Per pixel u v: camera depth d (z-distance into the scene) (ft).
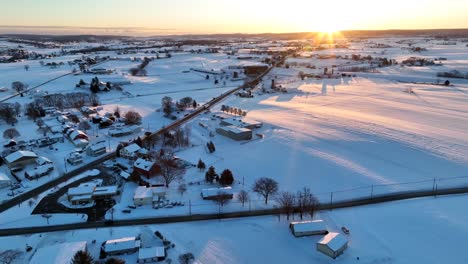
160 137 365.20
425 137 354.74
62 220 214.28
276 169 294.05
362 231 206.39
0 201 234.17
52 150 330.75
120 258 179.83
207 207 233.35
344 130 385.50
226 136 382.01
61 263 164.86
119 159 312.91
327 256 184.85
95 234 200.54
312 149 333.01
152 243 193.26
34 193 246.68
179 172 279.49
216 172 287.89
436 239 196.85
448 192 250.37
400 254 185.78
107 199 240.73
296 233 201.16
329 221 217.15
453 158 302.04
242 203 238.07
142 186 251.60
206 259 182.29
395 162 299.17
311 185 265.13
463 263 178.29
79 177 274.16
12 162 281.95
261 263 181.16
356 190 255.50
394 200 241.14
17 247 187.62
